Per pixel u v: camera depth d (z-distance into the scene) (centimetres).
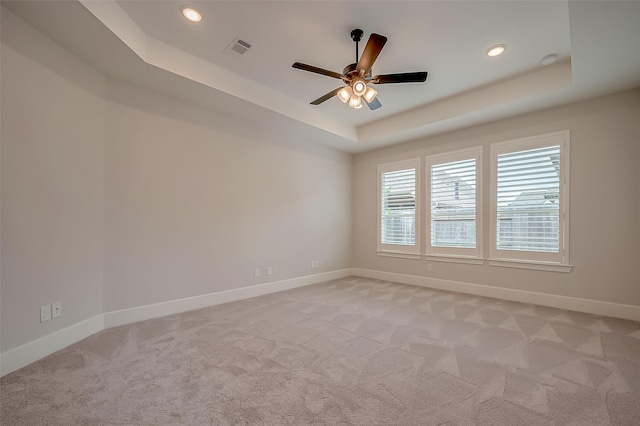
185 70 293
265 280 434
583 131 342
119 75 290
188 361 218
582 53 247
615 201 323
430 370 206
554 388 183
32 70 222
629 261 315
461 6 226
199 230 361
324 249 532
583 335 268
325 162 536
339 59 303
